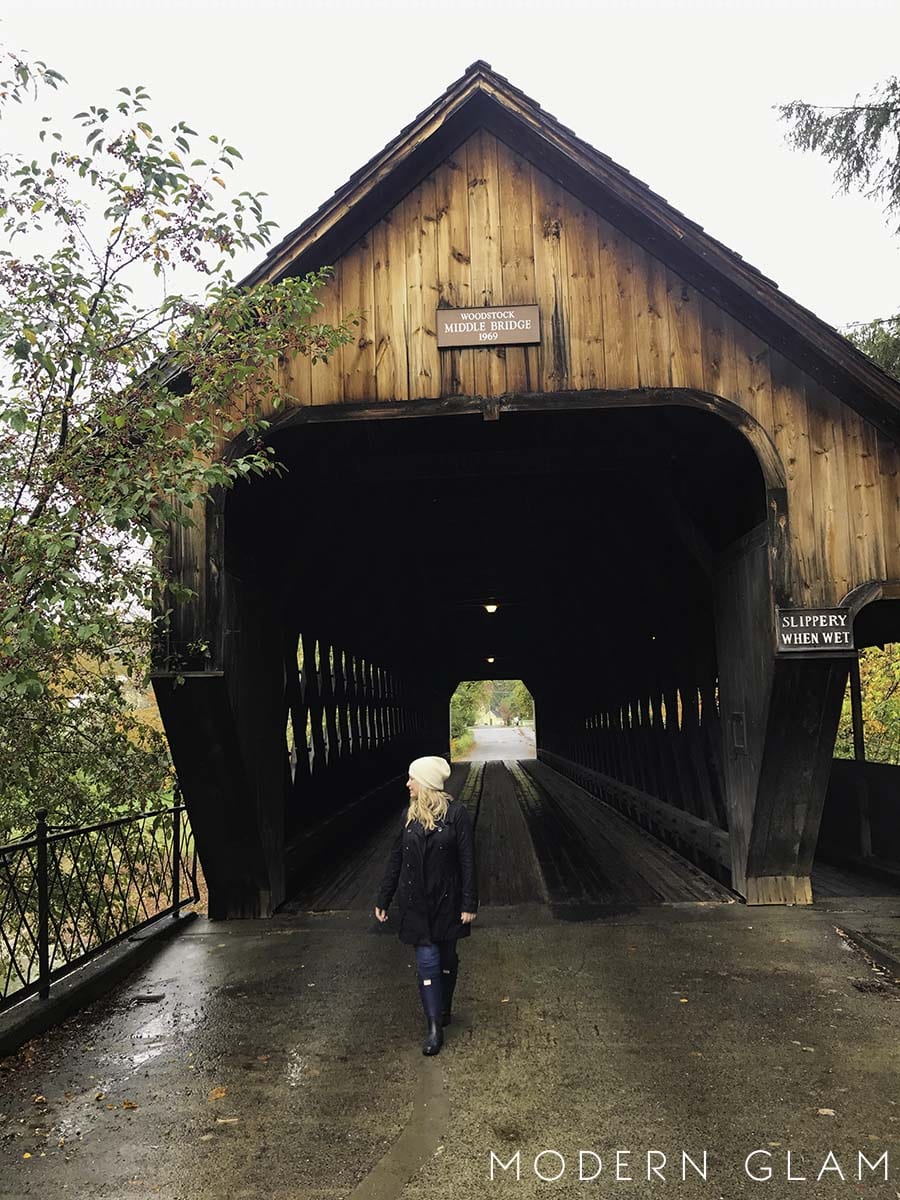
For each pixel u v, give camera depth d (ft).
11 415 12.14
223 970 18.83
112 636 15.44
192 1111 12.14
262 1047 14.44
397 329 21.85
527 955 18.98
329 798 34.63
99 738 19.19
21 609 12.17
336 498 28.68
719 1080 12.59
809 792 21.99
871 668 47.75
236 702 21.35
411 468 27.17
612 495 32.01
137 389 14.08
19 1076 13.48
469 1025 15.07
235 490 21.85
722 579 24.76
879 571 21.12
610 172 21.13
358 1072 13.30
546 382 21.66
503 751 160.66
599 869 28.89
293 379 21.74
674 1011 15.42
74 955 18.08
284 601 25.82
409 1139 11.18
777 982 16.83
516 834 38.01
